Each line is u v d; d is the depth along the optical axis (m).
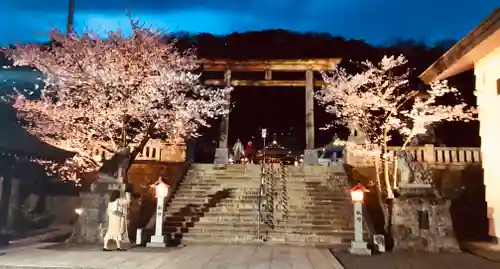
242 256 11.91
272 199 18.28
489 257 12.05
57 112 18.58
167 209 17.77
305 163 24.61
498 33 13.29
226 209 17.64
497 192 14.70
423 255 12.43
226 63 26.38
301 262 10.93
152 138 22.91
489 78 15.62
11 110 21.89
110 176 15.11
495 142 15.02
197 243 14.86
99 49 18.14
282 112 45.19
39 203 20.55
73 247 12.98
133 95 18.23
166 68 20.02
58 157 22.52
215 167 21.73
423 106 20.34
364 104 21.50
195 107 21.72
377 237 13.40
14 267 9.49
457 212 19.86
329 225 16.16
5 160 18.69
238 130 45.00
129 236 15.25
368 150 21.08
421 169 14.49
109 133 18.59
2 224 17.98
